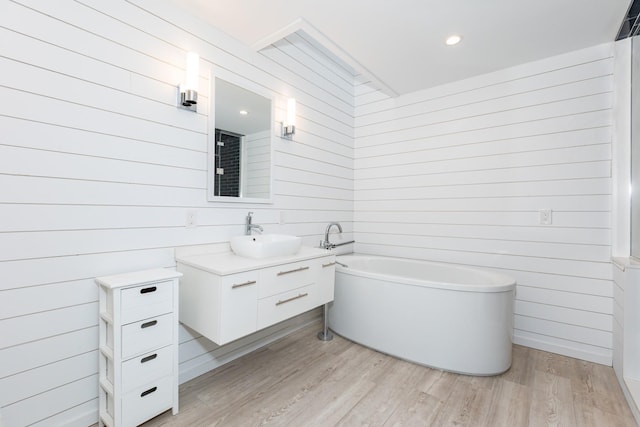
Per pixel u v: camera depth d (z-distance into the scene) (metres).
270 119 2.52
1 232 1.30
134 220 1.71
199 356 2.06
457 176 2.91
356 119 3.57
